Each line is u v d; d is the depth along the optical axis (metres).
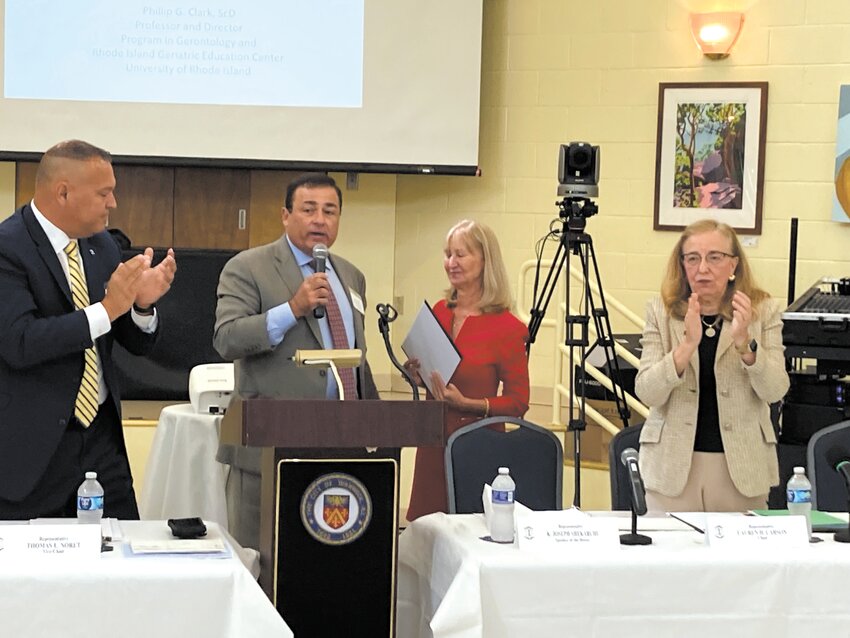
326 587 3.07
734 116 6.84
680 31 6.95
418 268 7.55
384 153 7.10
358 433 3.01
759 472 3.82
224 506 4.75
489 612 3.01
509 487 3.22
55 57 6.94
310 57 7.05
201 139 7.02
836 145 6.68
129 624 2.85
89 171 3.41
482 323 4.52
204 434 4.77
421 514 4.43
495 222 7.39
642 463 3.92
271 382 3.92
